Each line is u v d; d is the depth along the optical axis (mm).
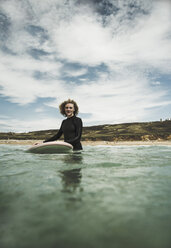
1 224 887
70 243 735
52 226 864
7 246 722
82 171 2059
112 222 894
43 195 1271
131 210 1030
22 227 857
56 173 1961
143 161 2838
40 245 726
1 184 1537
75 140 4863
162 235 789
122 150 5305
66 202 1145
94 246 715
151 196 1244
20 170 2119
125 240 753
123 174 1903
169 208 1055
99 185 1505
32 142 15695
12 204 1121
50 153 4180
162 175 1862
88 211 1019
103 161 2826
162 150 5352
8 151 4918
